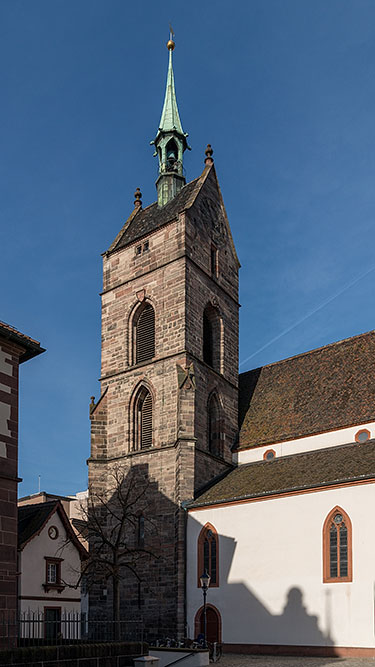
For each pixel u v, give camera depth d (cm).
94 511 5591
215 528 5000
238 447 5959
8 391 3141
